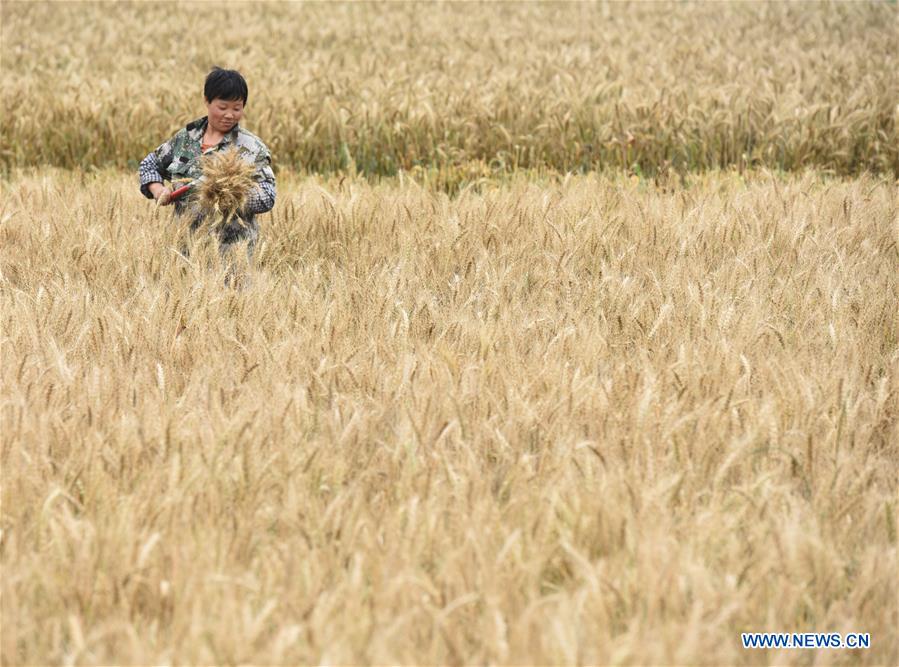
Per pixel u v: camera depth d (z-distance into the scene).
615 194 28.52
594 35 67.50
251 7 83.31
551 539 11.08
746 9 81.81
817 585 10.45
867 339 17.52
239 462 12.05
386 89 43.78
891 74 48.41
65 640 9.85
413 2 87.25
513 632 9.21
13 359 15.20
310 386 14.70
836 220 25.31
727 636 9.65
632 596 10.04
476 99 42.06
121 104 42.25
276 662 8.68
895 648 9.78
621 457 13.00
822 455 12.84
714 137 39.84
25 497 11.77
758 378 15.63
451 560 10.08
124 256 21.38
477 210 26.06
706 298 18.34
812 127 39.91
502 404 14.17
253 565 10.62
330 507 10.88
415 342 17.02
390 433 13.87
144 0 84.81
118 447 12.34
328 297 18.97
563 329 16.55
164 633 9.69
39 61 56.72
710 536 10.92
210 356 16.03
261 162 21.11
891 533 11.75
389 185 35.38
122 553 10.36
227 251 20.62
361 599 9.88
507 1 88.75
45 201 27.12
